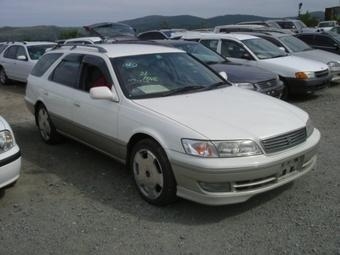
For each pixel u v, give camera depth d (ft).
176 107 14.85
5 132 14.92
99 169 18.67
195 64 19.20
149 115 14.57
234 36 36.06
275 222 13.24
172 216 13.91
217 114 14.24
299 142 14.15
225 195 12.78
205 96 16.20
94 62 18.34
